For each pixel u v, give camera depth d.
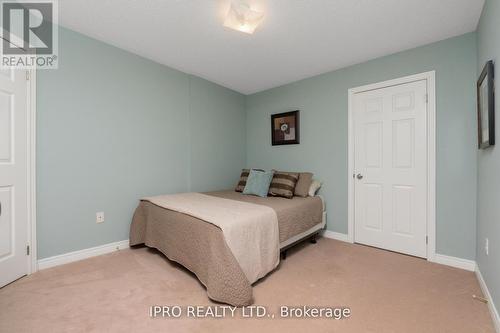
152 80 2.88
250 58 2.79
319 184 3.15
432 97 2.35
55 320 1.44
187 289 1.80
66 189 2.21
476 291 1.79
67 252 2.23
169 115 3.06
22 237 1.93
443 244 2.30
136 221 2.59
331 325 1.42
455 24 2.06
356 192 2.89
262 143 3.94
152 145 2.89
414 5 1.83
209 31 2.24
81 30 2.24
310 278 2.00
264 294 1.76
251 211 2.04
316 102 3.26
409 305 1.62
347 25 2.10
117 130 2.57
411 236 2.50
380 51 2.57
